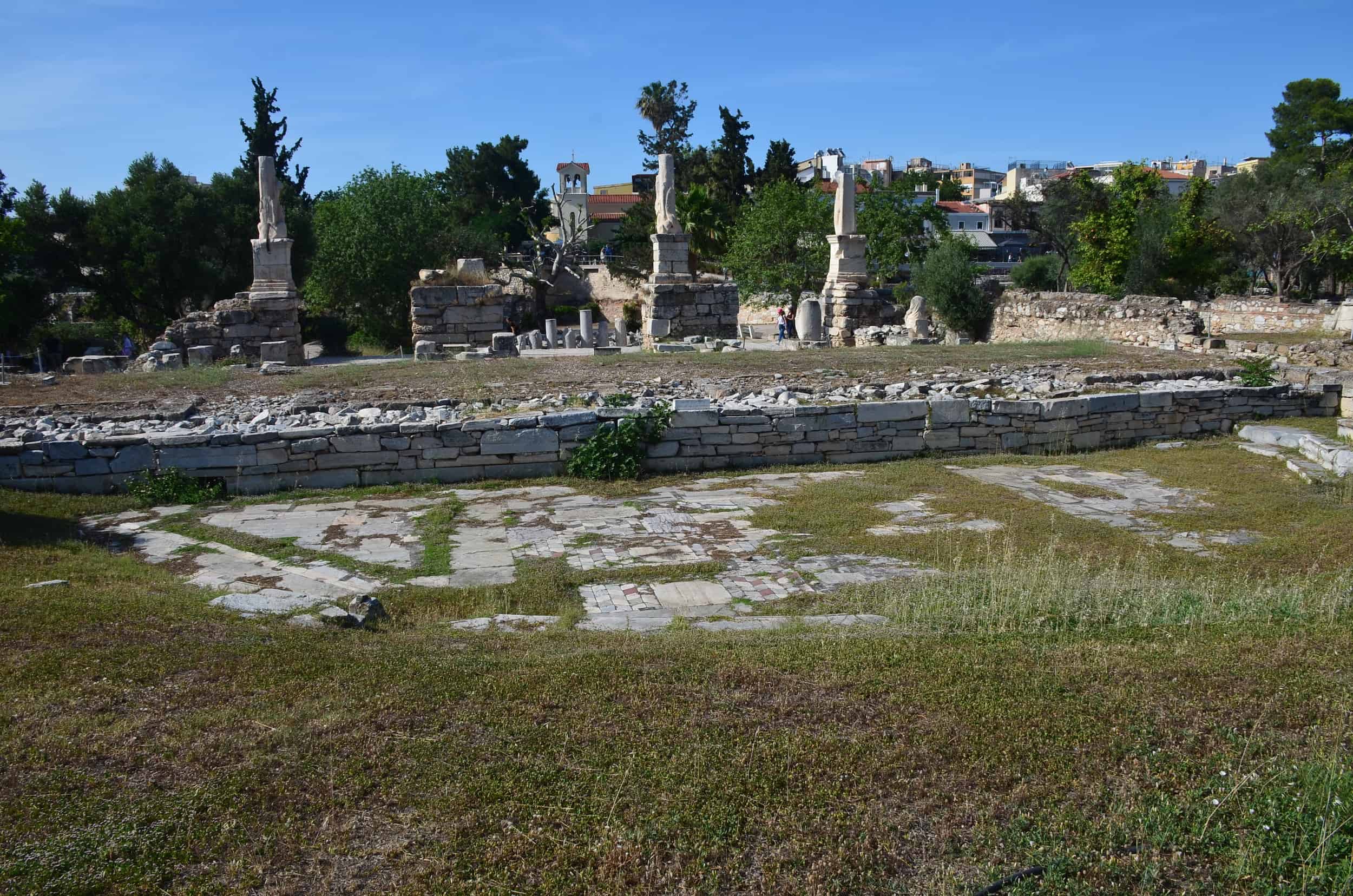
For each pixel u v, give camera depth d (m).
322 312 42.25
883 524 9.16
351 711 4.36
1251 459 11.97
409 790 3.70
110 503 10.07
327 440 10.92
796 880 3.19
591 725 4.23
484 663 5.07
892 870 3.27
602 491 10.75
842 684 4.69
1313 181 37.84
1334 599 6.23
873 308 27.55
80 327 40.28
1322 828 3.37
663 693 4.59
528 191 73.12
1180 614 6.19
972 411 12.72
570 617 6.52
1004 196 98.25
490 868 3.25
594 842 3.38
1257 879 3.21
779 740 4.07
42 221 37.41
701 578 7.58
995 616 6.23
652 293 26.61
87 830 3.39
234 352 23.31
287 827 3.46
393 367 17.19
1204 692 4.53
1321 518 9.04
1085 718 4.27
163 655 5.01
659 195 26.38
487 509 9.98
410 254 40.88
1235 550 8.20
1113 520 9.34
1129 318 23.72
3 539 8.41
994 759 3.91
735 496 10.42
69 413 12.33
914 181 39.06
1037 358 17.88
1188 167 107.00
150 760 3.88
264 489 10.80
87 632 5.35
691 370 16.12
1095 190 37.41
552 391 13.89
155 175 39.91
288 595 6.85
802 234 35.91
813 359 17.56
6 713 4.22
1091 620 6.16
